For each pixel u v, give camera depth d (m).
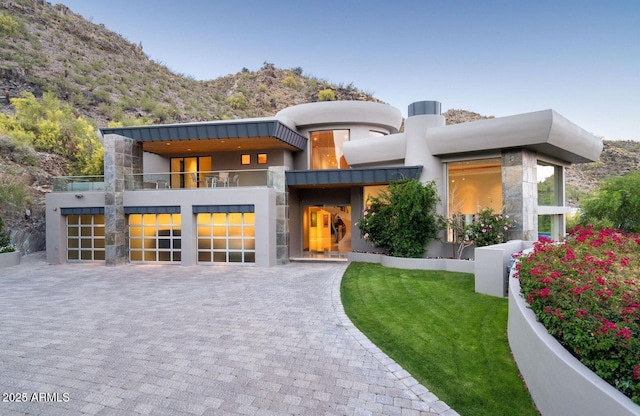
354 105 20.05
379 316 8.08
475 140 14.44
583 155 16.78
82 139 30.00
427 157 15.98
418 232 15.02
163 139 17.97
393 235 15.58
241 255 16.69
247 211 16.36
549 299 4.88
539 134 12.97
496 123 13.78
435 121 16.06
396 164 17.81
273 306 9.17
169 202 17.16
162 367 5.59
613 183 20.14
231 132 17.30
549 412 3.97
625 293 4.61
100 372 5.43
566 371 3.65
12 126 26.91
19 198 21.34
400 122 22.23
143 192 17.42
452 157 15.77
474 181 15.49
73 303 9.73
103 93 42.97
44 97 33.41
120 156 17.58
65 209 18.39
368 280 12.14
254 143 19.00
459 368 5.38
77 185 18.58
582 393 3.39
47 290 11.54
